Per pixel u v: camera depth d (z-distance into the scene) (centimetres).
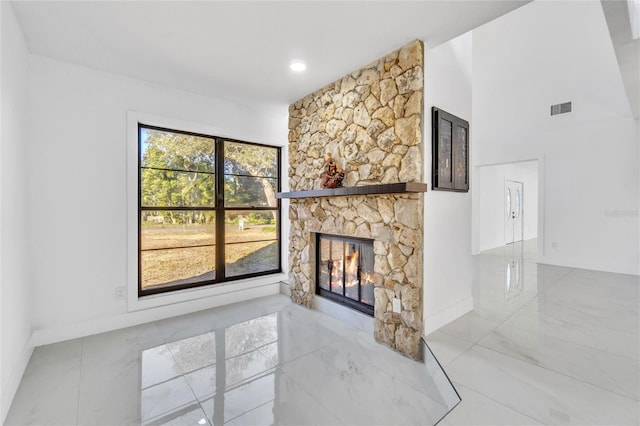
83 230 282
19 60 222
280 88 337
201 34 232
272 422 172
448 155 273
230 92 349
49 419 174
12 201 206
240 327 306
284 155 439
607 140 514
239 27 222
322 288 360
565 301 348
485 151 669
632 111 438
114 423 172
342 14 207
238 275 404
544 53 579
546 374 198
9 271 196
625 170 499
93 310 288
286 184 438
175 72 297
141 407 185
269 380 214
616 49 245
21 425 170
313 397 194
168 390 202
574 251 548
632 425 152
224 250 390
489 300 351
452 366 207
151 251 335
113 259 298
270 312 349
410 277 244
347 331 296
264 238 431
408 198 245
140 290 327
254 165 420
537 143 591
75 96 278
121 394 198
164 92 330
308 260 364
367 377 217
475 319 289
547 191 578
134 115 309
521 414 162
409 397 194
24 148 240
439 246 265
